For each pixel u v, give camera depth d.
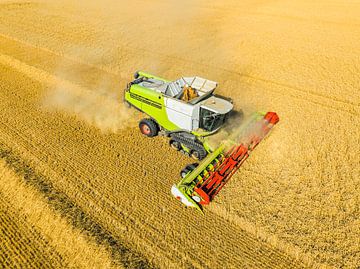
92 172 10.24
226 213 8.83
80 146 11.45
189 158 11.07
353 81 16.14
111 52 20.03
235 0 36.34
